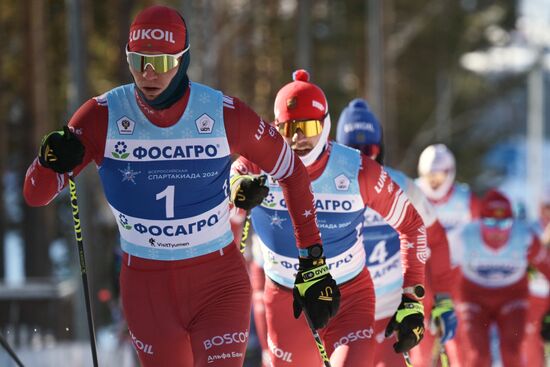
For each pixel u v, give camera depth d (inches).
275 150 612.1
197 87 596.7
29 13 2824.8
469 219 1306.6
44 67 2908.5
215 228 609.3
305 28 3090.6
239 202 639.8
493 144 4953.3
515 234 1206.9
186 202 597.6
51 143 567.8
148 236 603.8
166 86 577.3
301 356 734.5
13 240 3895.2
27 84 2819.9
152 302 609.3
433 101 4854.8
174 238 602.5
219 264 610.9
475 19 5007.4
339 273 717.3
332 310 624.7
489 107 5002.5
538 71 4783.5
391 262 822.5
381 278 820.6
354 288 721.6
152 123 590.2
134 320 616.4
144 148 590.6
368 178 705.6
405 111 4810.5
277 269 729.0
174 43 574.9
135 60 574.2
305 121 696.4
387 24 4114.2
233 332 595.2
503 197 1212.5
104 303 2095.2
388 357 791.1
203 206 601.9
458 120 4832.7
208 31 2652.6
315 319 619.8
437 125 4702.3
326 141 712.4
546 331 1187.9
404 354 706.8
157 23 575.2
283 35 4018.2
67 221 3398.1
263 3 3801.7
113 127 589.6
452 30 4879.4
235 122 597.6
